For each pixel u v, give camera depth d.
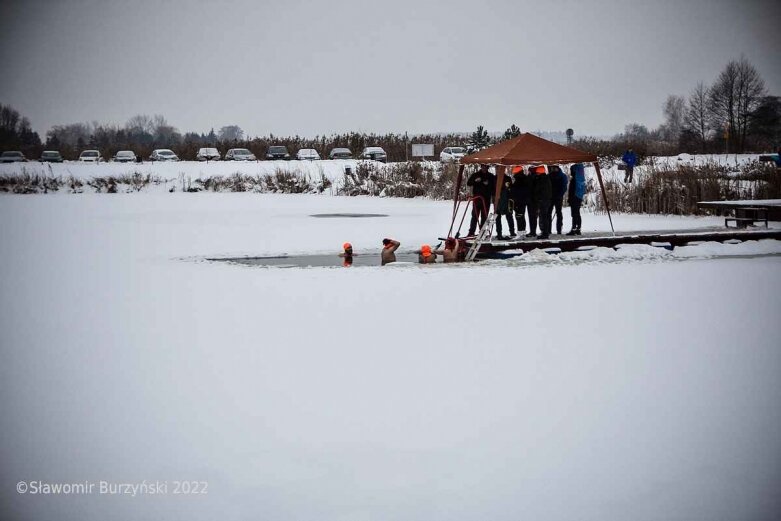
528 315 12.84
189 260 20.89
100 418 7.84
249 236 26.88
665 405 8.05
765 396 8.31
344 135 78.12
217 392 8.67
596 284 16.12
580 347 10.59
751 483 6.19
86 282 17.06
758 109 90.88
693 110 95.06
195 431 7.46
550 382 8.94
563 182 22.66
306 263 20.34
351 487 6.20
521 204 22.30
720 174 36.47
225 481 6.34
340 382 9.02
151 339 11.40
